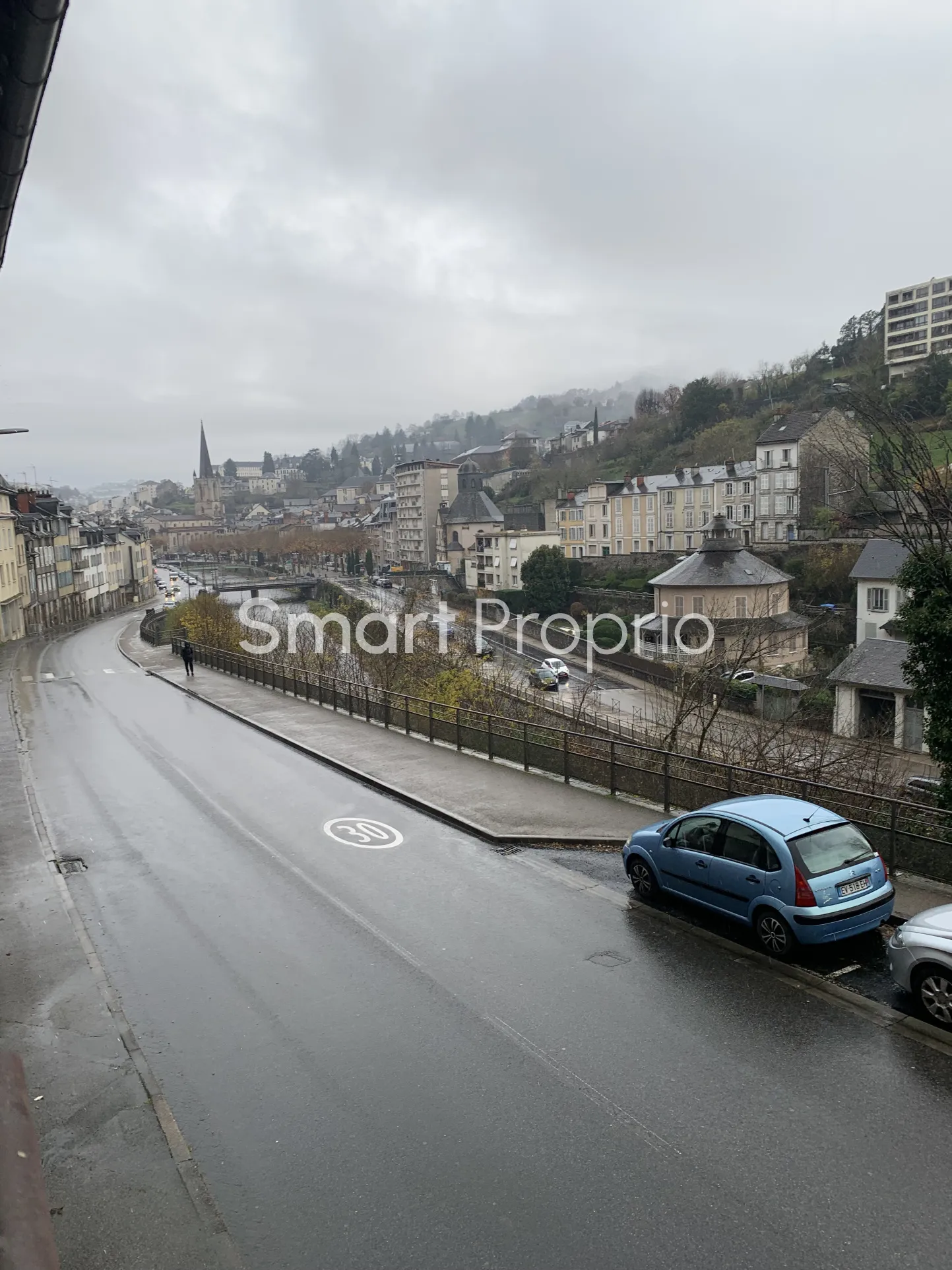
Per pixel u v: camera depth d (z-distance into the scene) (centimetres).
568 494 11031
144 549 13700
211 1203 579
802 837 900
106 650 5112
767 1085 692
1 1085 294
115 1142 646
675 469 10188
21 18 366
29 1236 234
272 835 1423
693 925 1006
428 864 1258
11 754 2119
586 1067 728
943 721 1358
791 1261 514
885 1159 601
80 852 1362
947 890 1030
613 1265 516
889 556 4675
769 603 3653
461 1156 621
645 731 2520
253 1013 843
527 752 1783
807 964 894
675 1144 624
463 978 898
